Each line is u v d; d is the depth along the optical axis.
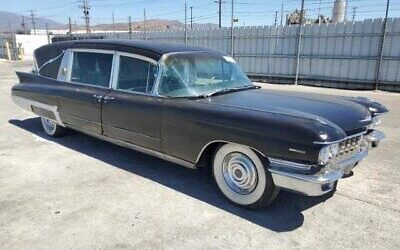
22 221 3.14
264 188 3.15
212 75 4.11
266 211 3.32
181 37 19.19
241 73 4.59
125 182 3.97
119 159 4.73
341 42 13.45
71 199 3.56
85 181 4.00
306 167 2.80
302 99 3.70
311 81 14.62
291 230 3.00
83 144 5.40
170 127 3.65
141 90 3.97
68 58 5.03
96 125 4.55
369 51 12.82
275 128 2.92
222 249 2.74
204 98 3.69
